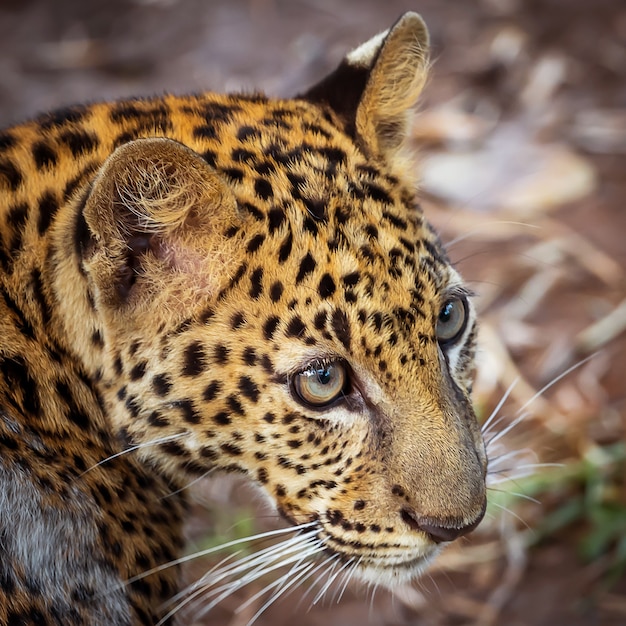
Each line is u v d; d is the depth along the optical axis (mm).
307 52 19500
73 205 7477
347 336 7418
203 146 7789
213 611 11352
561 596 11320
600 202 16281
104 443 7832
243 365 7453
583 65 19000
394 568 7973
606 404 13242
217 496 12492
